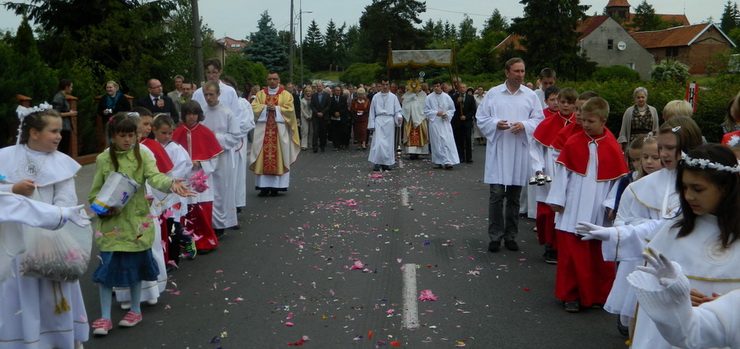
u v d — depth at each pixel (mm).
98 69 23500
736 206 2797
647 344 3055
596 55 75125
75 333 4633
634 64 75625
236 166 9891
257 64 54781
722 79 20000
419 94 18984
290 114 12062
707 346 2564
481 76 53281
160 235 6129
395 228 9297
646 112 11469
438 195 12250
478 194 12367
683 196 2943
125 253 5344
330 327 5406
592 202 5809
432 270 7164
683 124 3936
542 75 9578
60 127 4523
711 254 2879
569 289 5828
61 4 25312
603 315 5766
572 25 58938
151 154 5512
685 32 84188
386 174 15516
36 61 15102
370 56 88125
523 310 5887
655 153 4914
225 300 6125
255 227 9398
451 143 16531
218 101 8766
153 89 12859
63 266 4273
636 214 4227
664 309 2457
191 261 7570
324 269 7188
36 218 3891
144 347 5004
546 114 9125
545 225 7688
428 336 5215
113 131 5312
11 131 13484
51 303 4430
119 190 5188
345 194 12391
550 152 7883
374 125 16156
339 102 21688
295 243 8398
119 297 5852
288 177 12297
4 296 4285
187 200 7719
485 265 7391
